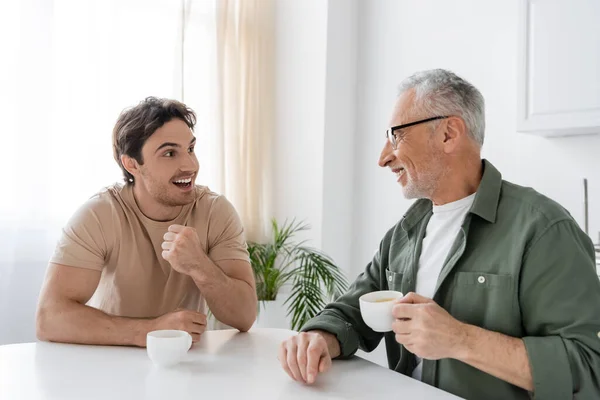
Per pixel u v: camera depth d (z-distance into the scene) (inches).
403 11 135.7
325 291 140.0
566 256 43.6
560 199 105.7
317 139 141.2
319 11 141.2
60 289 58.6
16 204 110.9
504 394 44.6
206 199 70.3
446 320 40.5
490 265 46.9
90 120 120.6
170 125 63.4
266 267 131.2
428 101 50.5
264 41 149.3
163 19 131.3
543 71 97.4
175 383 40.5
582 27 92.4
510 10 113.7
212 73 138.7
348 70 145.5
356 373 44.3
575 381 39.7
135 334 51.9
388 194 138.2
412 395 38.9
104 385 40.0
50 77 114.1
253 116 146.2
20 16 110.8
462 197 52.3
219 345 52.1
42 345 52.0
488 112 117.1
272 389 39.6
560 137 105.7
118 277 64.8
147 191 65.2
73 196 119.1
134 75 127.2
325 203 140.6
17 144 110.7
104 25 122.4
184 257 56.4
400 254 56.7
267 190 150.9
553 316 42.3
